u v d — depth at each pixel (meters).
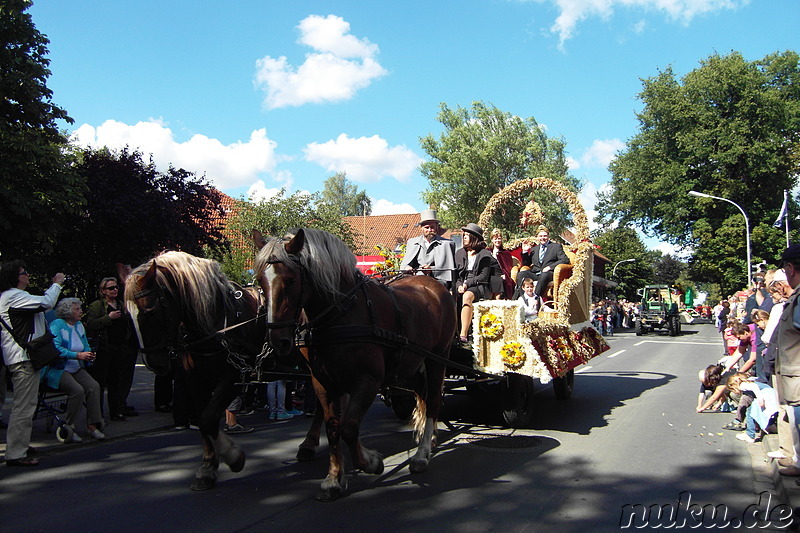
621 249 57.72
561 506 4.27
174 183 14.23
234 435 6.73
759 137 35.41
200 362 4.76
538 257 8.15
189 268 4.64
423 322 5.23
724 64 36.16
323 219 26.14
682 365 14.48
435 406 5.63
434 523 3.92
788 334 4.44
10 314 5.31
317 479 4.95
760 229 34.19
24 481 4.93
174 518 4.03
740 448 6.01
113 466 5.41
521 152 33.75
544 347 6.59
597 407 8.41
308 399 7.99
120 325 7.45
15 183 11.77
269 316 3.93
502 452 5.83
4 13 12.17
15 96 12.44
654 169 37.97
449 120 35.19
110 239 13.47
